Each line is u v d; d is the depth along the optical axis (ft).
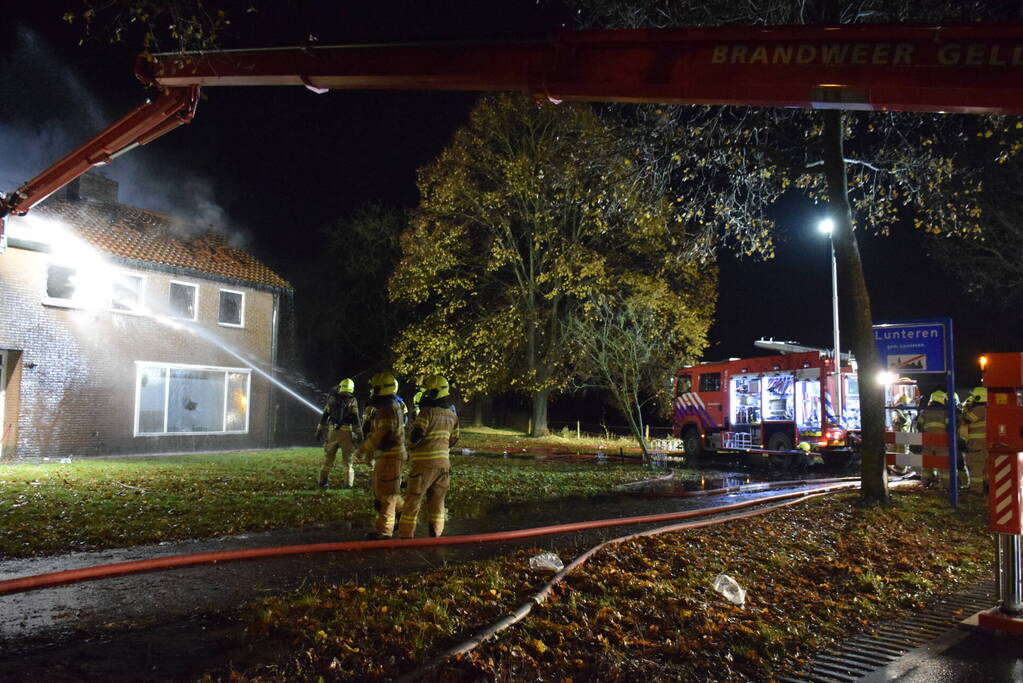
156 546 23.18
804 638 18.62
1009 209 64.34
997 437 20.76
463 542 24.20
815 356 60.95
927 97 13.50
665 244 87.30
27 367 59.16
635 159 40.55
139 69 24.54
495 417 134.51
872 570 25.27
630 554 23.08
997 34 13.08
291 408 112.57
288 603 16.25
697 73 15.31
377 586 17.90
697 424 75.25
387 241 113.70
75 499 32.58
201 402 72.59
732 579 21.35
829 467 63.26
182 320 70.85
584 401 137.49
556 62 16.55
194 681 12.25
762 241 43.09
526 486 42.55
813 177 42.55
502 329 93.56
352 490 37.24
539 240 93.04
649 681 14.57
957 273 83.05
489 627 15.43
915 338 38.01
